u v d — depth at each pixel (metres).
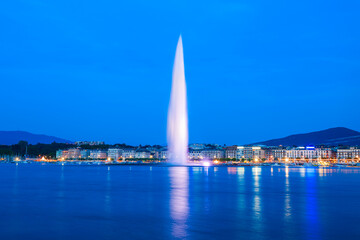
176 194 72.56
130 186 92.56
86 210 51.41
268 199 64.50
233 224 41.72
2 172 194.25
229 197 67.25
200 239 35.22
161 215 47.25
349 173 199.12
